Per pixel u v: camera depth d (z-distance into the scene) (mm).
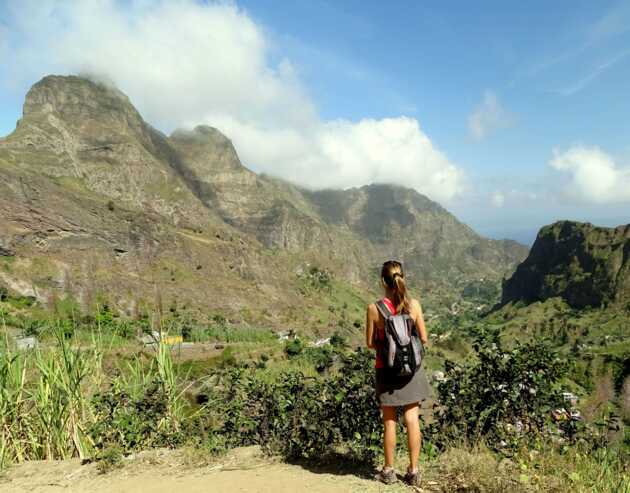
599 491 4453
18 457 6223
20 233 139500
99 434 6230
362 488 4352
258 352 57781
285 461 5391
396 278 4305
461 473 4551
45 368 6578
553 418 5605
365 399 5684
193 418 6676
